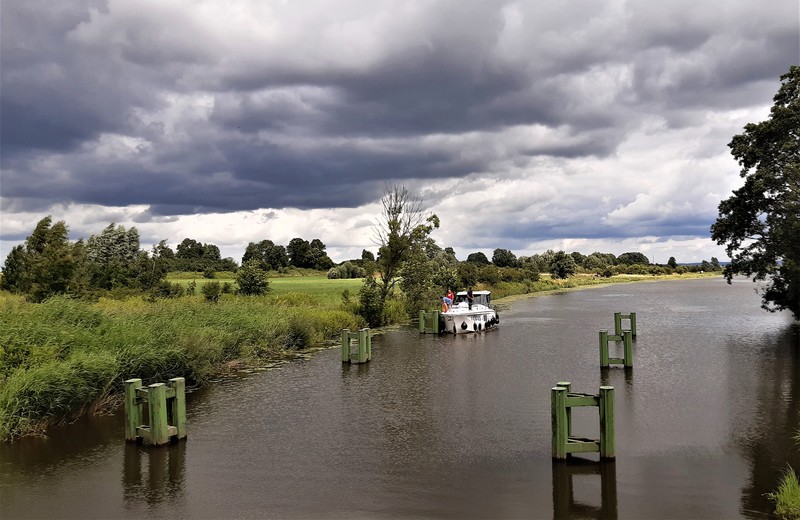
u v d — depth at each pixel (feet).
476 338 85.87
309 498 26.48
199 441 35.50
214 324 64.69
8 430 35.58
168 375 49.19
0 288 91.76
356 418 40.52
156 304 73.87
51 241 80.07
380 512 24.88
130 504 26.07
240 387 51.52
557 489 27.20
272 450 33.60
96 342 46.09
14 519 24.54
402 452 32.99
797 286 86.02
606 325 102.37
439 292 129.49
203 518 24.50
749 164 91.45
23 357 40.83
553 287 246.47
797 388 48.16
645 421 38.65
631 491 26.84
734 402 43.60
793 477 25.89
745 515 24.09
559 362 63.05
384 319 107.04
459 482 28.25
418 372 58.13
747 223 90.94
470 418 40.16
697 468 29.73
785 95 87.92
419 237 113.29
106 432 37.50
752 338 81.05
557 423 30.81
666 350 70.64
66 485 28.43
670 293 210.59
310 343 77.56
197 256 370.94
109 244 161.27
